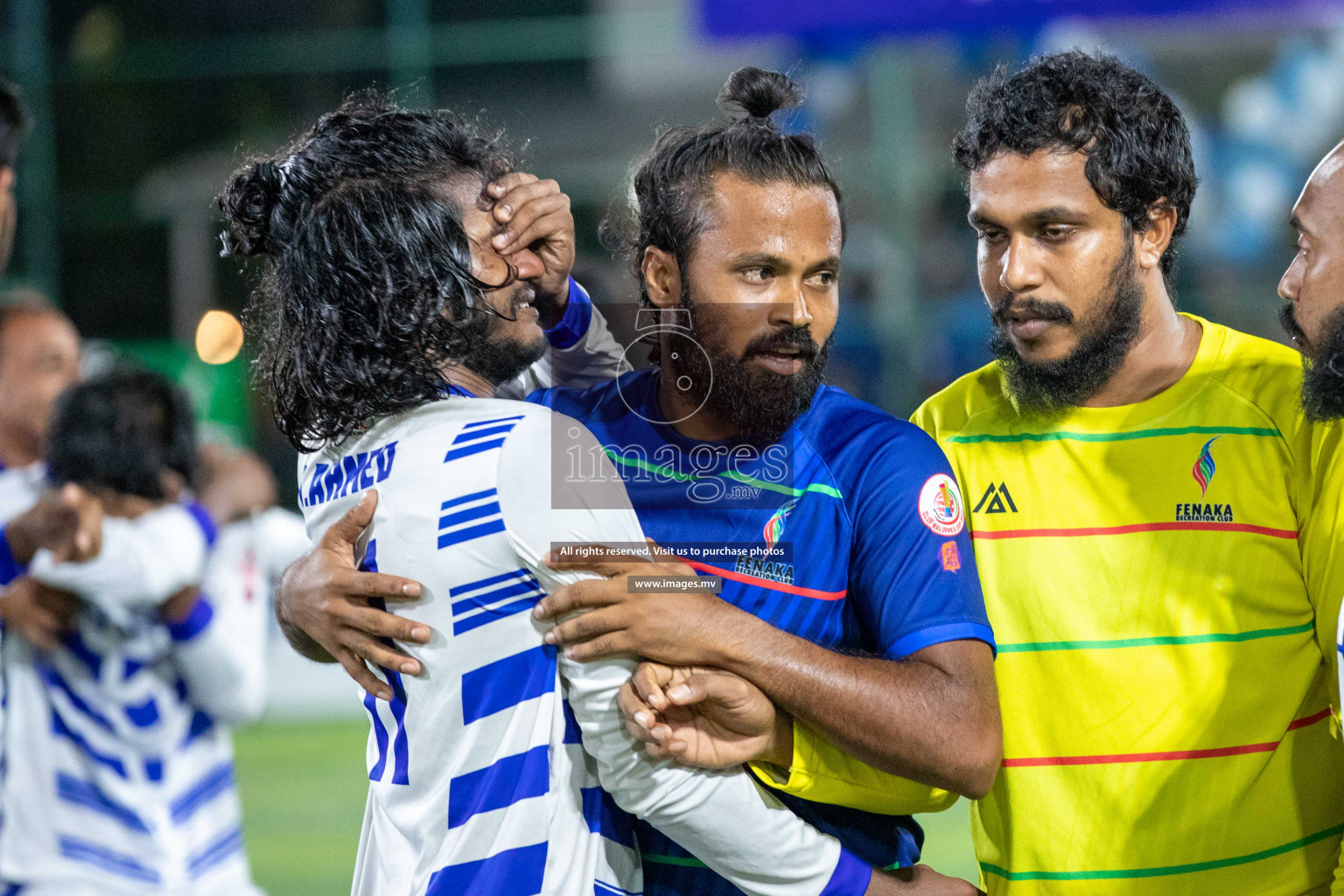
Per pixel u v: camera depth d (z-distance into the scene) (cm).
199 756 951
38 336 1037
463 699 546
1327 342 597
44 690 899
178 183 3766
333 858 1722
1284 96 3850
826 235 603
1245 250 3784
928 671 561
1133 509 645
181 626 918
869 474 602
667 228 617
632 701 531
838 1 3569
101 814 904
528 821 542
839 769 570
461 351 584
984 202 643
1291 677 632
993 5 3500
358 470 581
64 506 872
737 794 552
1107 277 633
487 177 609
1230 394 650
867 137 3656
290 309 587
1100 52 662
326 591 564
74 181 3784
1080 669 640
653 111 4456
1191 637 631
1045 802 643
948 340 3494
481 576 542
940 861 1656
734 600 599
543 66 4328
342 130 594
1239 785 626
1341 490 609
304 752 2266
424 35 3803
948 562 589
